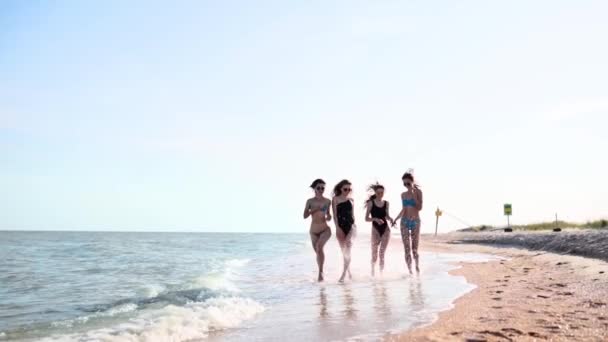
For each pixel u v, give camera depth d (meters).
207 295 7.39
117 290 8.48
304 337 4.46
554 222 32.47
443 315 5.19
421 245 23.73
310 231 9.47
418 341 4.10
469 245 23.28
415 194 10.00
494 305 5.60
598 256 10.48
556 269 9.20
